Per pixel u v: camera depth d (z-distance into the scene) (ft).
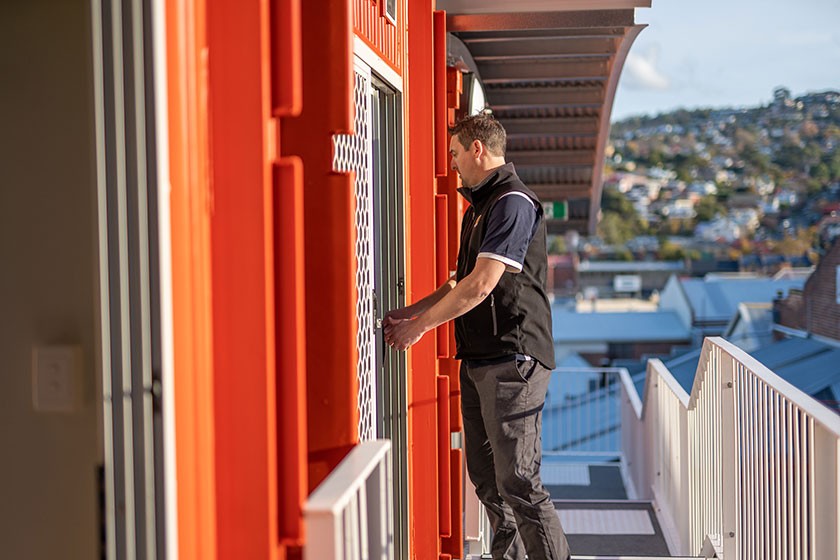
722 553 13.74
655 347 162.09
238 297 7.14
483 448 12.95
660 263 285.43
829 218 280.31
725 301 169.89
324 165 8.99
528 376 11.97
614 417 32.63
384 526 8.07
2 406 7.29
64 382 7.15
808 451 9.69
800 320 125.70
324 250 9.14
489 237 11.44
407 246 14.55
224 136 7.11
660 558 14.96
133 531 6.75
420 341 14.78
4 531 7.32
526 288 11.93
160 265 6.67
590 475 30.09
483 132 12.29
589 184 39.83
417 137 15.02
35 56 7.14
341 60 8.79
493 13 16.01
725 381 13.53
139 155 6.65
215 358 7.18
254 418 7.18
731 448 13.51
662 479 20.81
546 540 12.03
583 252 290.35
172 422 6.77
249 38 7.05
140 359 6.69
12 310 7.23
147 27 6.62
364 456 7.72
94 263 7.07
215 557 7.21
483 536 17.28
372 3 11.98
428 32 14.97
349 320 9.14
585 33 21.43
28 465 7.27
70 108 7.12
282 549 7.68
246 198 7.11
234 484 7.22
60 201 7.15
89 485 7.21
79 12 7.09
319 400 9.21
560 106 28.43
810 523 9.77
